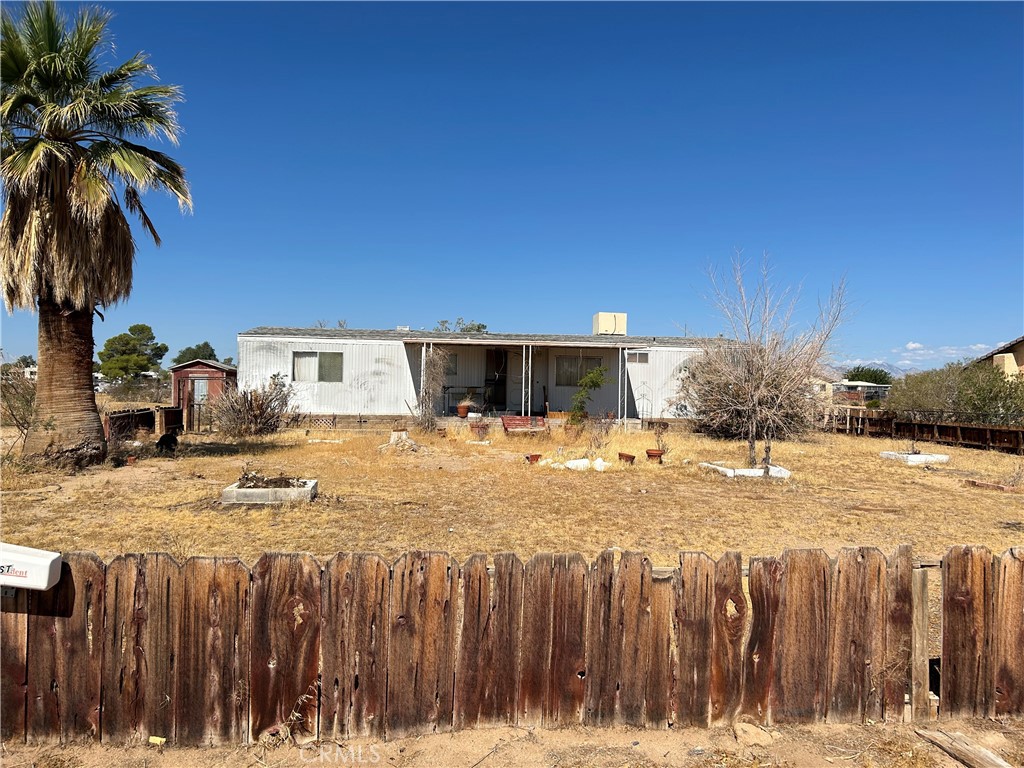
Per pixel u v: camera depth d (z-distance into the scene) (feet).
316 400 70.28
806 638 9.98
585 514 27.02
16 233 35.60
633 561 9.67
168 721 9.03
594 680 9.67
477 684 9.49
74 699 8.96
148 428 57.98
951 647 10.35
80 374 38.40
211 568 8.99
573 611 9.59
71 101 35.86
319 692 9.29
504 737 9.34
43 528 22.71
